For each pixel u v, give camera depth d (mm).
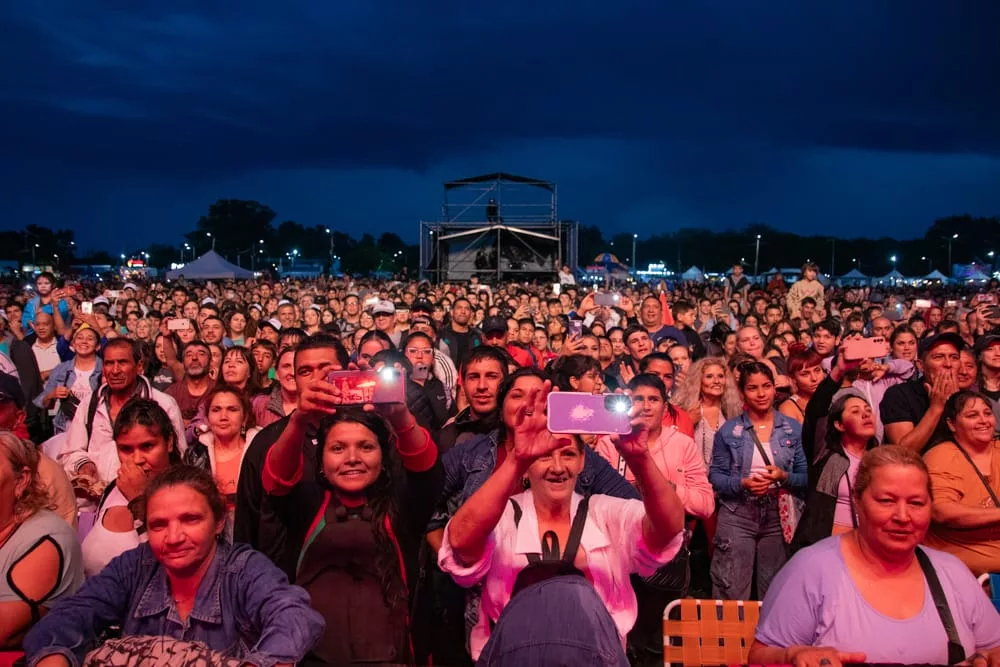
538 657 2801
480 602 3539
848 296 31141
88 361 8805
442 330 12078
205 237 187750
